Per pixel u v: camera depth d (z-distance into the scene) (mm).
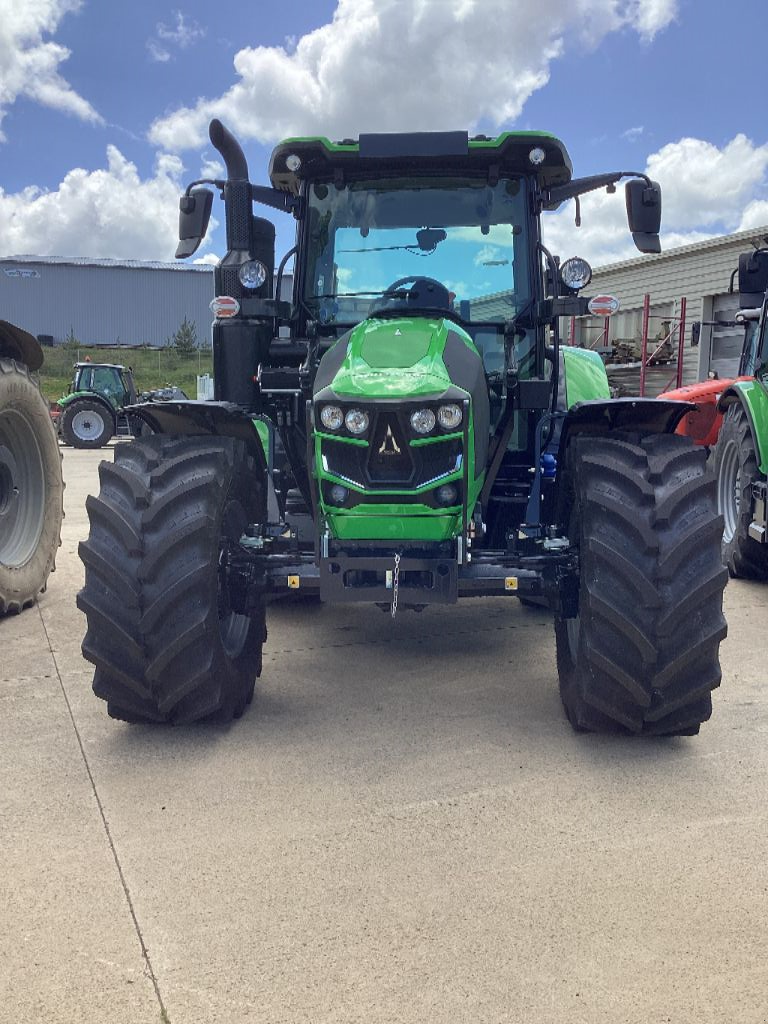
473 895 2232
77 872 2336
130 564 3051
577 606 3277
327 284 4105
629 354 18703
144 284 61188
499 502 3953
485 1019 1806
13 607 5020
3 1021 1798
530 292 4047
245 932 2086
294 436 4004
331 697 3674
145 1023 1796
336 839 2508
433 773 2934
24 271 59312
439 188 4055
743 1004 1850
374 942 2049
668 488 3037
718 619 2990
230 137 3840
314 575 3299
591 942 2049
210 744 3176
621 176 4074
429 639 4551
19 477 5258
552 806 2703
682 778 2900
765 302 6164
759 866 2373
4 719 3424
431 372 3104
